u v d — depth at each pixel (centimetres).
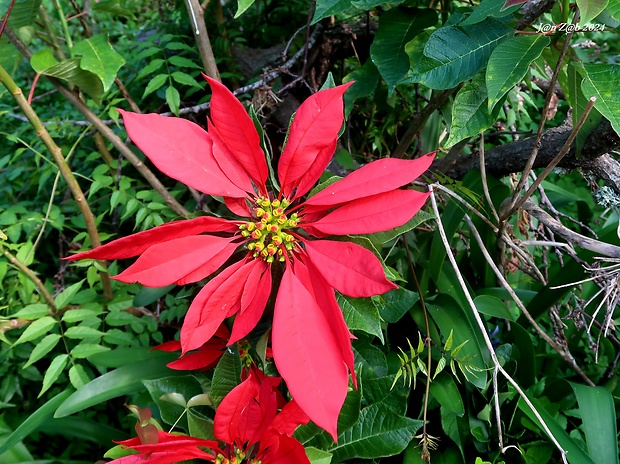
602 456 52
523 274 76
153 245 33
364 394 49
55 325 65
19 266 60
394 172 35
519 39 41
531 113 103
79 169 79
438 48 44
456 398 53
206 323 35
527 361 60
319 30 70
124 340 62
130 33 89
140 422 38
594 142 54
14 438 48
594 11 35
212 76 57
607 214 99
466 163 68
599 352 70
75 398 49
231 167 37
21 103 50
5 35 53
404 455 52
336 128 36
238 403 36
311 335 34
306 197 45
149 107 81
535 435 57
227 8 82
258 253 38
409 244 61
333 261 35
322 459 41
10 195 81
